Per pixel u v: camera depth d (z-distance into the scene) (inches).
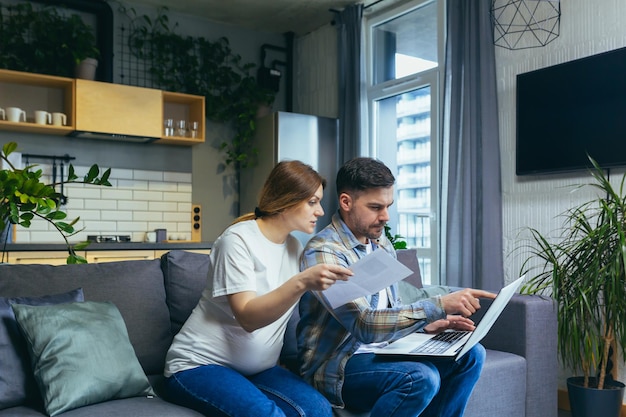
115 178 205.8
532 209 145.3
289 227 71.8
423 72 185.3
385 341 74.1
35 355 67.6
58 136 196.5
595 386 116.9
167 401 71.6
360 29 203.9
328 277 62.0
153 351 84.1
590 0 134.2
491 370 94.6
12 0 192.5
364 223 76.0
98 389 67.6
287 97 242.2
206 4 212.8
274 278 71.6
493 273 148.8
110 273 85.7
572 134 134.3
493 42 153.6
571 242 134.6
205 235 224.2
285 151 207.5
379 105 205.9
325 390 73.6
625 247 105.4
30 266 82.0
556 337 105.7
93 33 206.1
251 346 70.2
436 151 179.8
